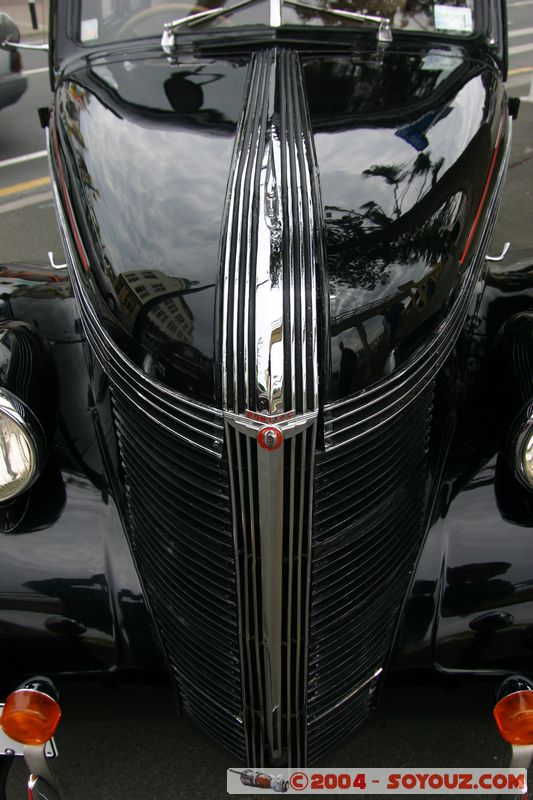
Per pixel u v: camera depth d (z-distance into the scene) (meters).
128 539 1.78
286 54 2.14
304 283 1.49
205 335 1.49
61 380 2.02
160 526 1.68
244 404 1.43
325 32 2.24
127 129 1.92
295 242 1.53
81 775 2.12
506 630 1.69
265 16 2.24
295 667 1.64
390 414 1.57
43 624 1.70
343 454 1.51
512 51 9.40
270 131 1.77
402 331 1.58
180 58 2.19
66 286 2.40
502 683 1.69
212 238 1.60
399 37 2.31
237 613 1.61
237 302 1.47
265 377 1.42
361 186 1.70
